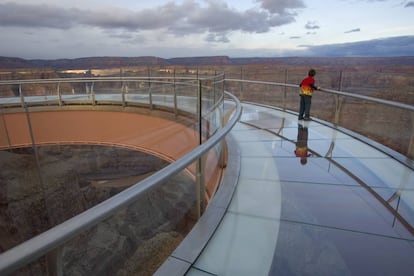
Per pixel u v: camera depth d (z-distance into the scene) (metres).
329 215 2.53
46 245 0.87
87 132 12.13
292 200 2.83
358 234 2.24
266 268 1.85
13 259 0.79
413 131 3.53
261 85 9.93
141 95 10.65
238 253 1.99
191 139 8.11
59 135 12.15
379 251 2.03
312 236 2.21
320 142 4.98
